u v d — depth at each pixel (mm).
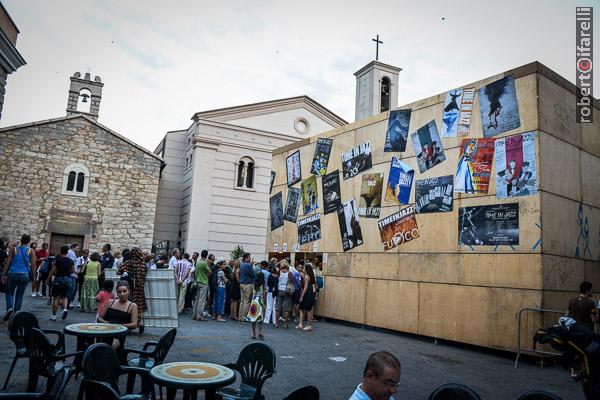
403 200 12000
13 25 12625
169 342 4957
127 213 23188
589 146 10508
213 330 10484
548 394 2916
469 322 9859
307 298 11719
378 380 2551
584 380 4129
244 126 26859
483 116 10344
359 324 12812
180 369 3904
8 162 21266
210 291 13602
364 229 13125
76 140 22688
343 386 6316
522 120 9547
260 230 26703
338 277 13805
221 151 26266
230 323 12000
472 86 10719
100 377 3674
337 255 14031
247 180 27141
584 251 9812
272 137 27578
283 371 6941
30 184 21562
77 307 12719
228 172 26266
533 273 8859
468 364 8297
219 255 25391
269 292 12703
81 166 22609
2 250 12789
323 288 14297
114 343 5172
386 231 12367
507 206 9523
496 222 9672
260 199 26938
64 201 22078
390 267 12055
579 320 7508
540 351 8414
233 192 26250
